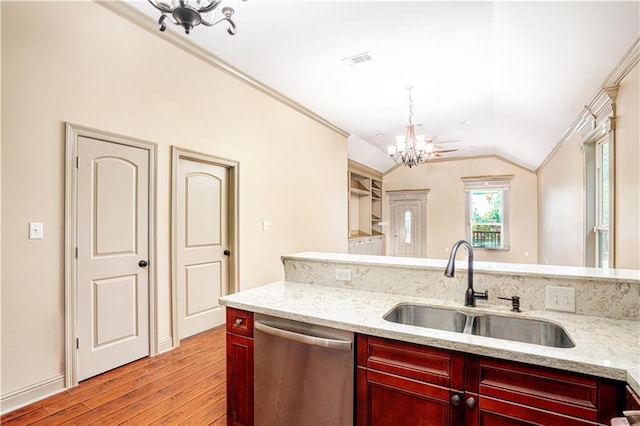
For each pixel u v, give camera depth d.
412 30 2.89
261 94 4.23
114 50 2.64
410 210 9.44
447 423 1.22
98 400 2.20
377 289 1.97
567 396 1.04
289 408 1.57
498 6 2.46
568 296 1.51
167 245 3.08
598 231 3.79
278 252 4.56
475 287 1.71
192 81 3.30
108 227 2.62
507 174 8.43
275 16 2.71
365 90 4.30
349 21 2.78
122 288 2.71
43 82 2.24
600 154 3.76
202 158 3.41
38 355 2.21
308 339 1.48
